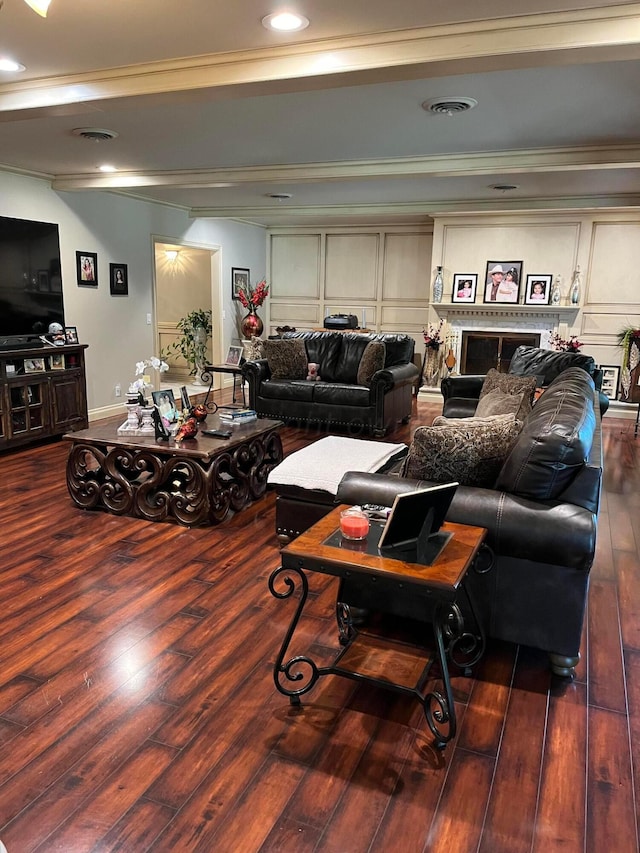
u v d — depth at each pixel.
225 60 2.82
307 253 9.59
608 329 7.27
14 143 4.52
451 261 7.76
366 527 2.03
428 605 2.35
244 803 1.67
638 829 1.61
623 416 7.11
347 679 2.23
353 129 4.05
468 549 1.96
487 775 1.79
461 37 2.47
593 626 2.62
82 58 2.89
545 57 2.45
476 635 2.34
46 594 2.79
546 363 5.36
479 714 2.05
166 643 2.42
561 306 7.29
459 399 5.56
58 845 1.53
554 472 2.14
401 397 6.56
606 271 7.16
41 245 5.61
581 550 2.08
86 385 6.02
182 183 5.56
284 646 2.03
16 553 3.22
